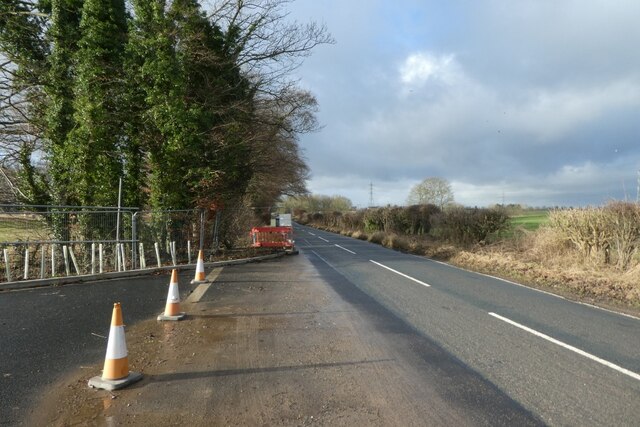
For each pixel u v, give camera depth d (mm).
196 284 12562
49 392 5055
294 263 18984
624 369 5902
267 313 9031
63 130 16938
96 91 16641
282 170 40344
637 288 11508
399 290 11961
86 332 7430
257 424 4324
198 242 19047
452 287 12492
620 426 4340
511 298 10875
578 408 4719
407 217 35469
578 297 11148
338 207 97375
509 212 23469
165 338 7207
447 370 5820
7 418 4430
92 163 16375
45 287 11586
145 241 16656
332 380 5441
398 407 4707
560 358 6336
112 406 4711
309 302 10195
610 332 7754
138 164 18141
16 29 17812
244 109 21156
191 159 18594
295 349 6660
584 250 15461
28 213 12898
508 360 6230
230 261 18281
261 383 5340
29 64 17562
